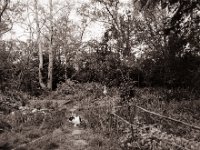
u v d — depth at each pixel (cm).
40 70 2139
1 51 2098
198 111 998
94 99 1491
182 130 789
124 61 2084
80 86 1981
